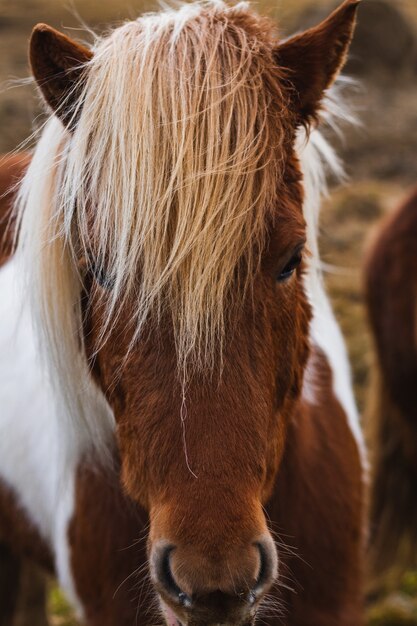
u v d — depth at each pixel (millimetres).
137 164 1433
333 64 1597
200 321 1424
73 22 9078
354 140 6098
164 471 1447
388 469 2857
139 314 1439
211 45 1487
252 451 1448
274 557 1448
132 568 1757
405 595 2846
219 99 1450
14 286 1857
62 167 1564
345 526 1824
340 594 1821
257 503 1448
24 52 8023
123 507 1754
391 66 7402
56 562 1946
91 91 1487
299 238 1483
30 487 1952
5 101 6473
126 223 1434
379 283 2779
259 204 1453
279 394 1557
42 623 2441
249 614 1438
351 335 4059
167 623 1524
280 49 1572
